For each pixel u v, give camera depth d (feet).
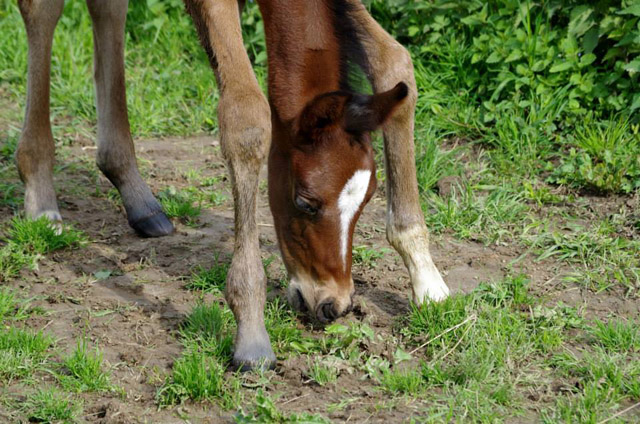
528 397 11.31
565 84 20.61
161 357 12.21
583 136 19.11
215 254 15.78
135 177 16.80
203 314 12.88
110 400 11.12
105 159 16.62
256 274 11.68
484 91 21.44
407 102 13.02
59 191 18.69
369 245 16.25
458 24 22.52
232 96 11.40
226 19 11.59
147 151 21.31
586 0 20.65
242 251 11.68
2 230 16.42
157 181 19.44
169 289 14.44
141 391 11.37
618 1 20.18
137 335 12.81
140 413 10.85
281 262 15.47
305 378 11.73
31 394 11.14
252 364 11.56
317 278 12.42
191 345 12.20
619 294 14.26
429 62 22.58
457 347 12.42
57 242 15.72
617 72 19.79
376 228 16.96
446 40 22.35
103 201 18.34
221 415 10.83
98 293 14.23
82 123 22.94
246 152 11.34
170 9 27.30
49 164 16.58
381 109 11.31
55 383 11.51
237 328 11.81
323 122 11.51
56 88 23.97
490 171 19.19
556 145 19.98
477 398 10.93
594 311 13.71
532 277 14.90
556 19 21.90
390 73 13.00
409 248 13.56
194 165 20.52
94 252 15.79
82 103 23.32
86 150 21.27
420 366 12.05
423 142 19.79
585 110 19.95
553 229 16.70
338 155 11.72
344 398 11.20
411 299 13.80
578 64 20.11
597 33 20.17
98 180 19.49
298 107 12.17
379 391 11.37
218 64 11.58
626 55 19.94
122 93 16.55
